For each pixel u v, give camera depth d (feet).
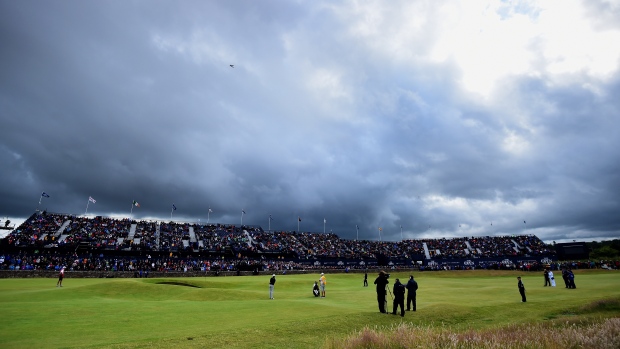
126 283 118.42
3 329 52.11
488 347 39.83
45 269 175.94
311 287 141.69
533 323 58.18
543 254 289.94
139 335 48.55
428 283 162.61
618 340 40.70
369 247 364.99
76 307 72.95
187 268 209.05
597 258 308.19
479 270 237.45
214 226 345.51
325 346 42.52
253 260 265.54
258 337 47.78
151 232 296.92
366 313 65.21
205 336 47.24
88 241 244.22
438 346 41.75
